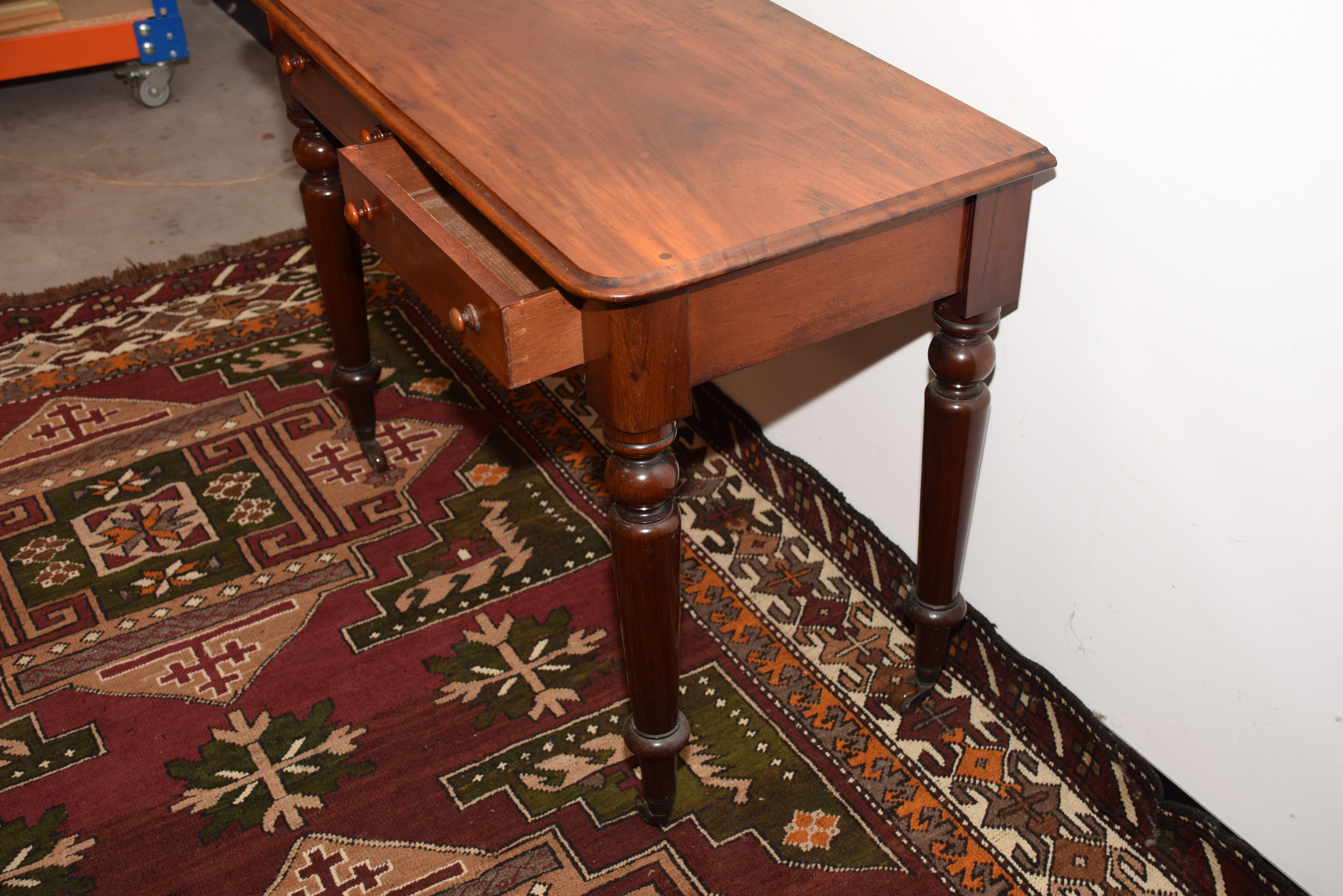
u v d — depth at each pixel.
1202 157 1.19
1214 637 1.38
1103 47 1.24
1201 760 1.46
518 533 2.06
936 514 1.51
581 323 1.16
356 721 1.73
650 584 1.29
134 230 2.92
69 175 3.14
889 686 1.78
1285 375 1.19
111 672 1.81
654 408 1.16
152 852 1.55
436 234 1.22
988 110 1.42
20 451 2.25
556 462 2.22
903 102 1.36
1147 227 1.27
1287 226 1.14
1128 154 1.26
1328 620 1.25
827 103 1.35
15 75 3.18
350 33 1.51
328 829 1.58
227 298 2.68
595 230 1.11
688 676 1.79
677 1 1.62
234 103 3.52
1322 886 1.37
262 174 3.16
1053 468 1.52
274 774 1.66
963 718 1.73
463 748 1.69
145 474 2.19
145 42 3.29
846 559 1.98
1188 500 1.35
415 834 1.57
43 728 1.73
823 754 1.67
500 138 1.27
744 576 1.97
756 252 1.09
